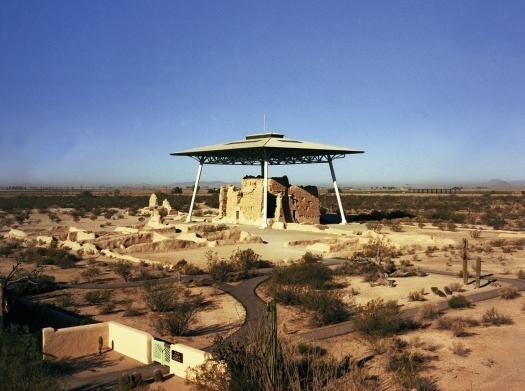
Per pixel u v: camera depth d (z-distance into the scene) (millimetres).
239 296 32312
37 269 42219
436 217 92812
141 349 20969
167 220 92000
